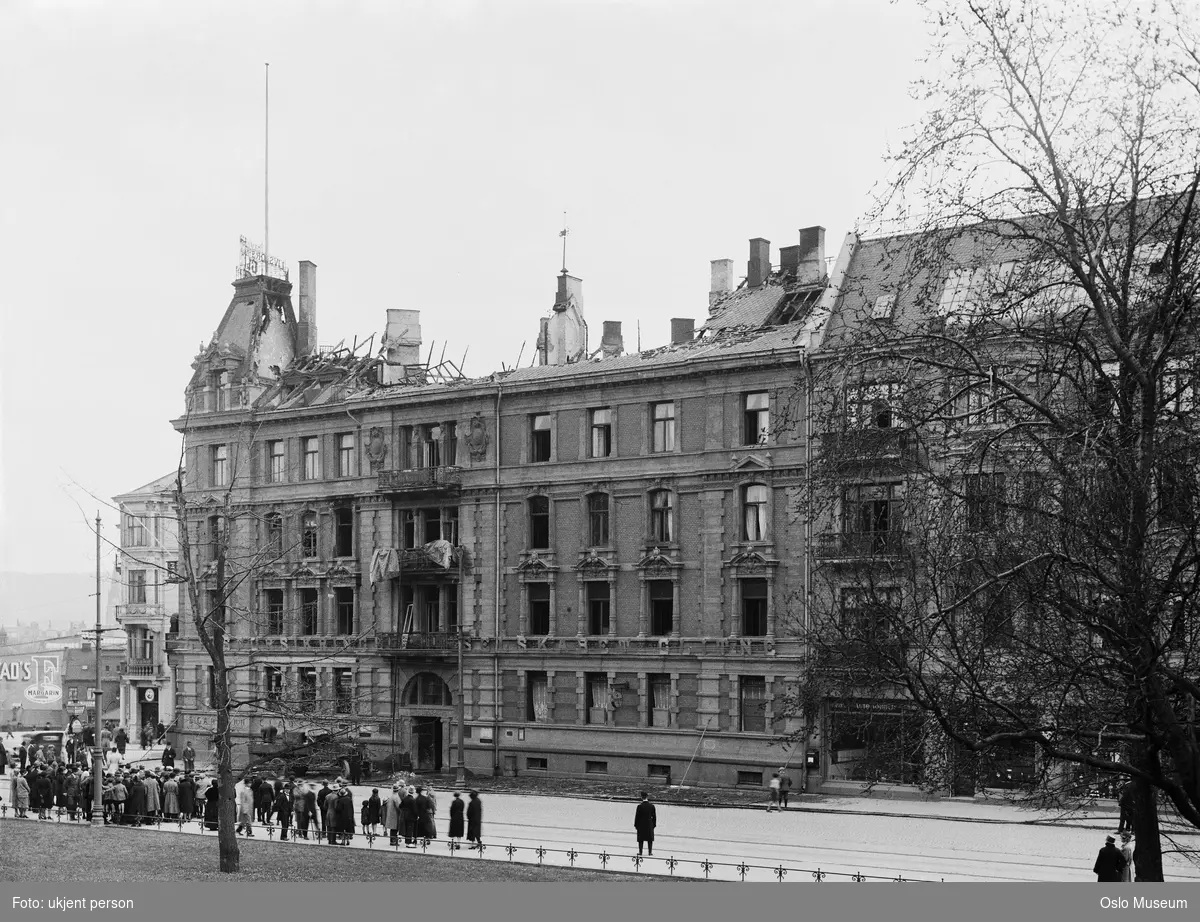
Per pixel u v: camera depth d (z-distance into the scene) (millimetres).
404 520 77438
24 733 108562
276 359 89438
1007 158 23094
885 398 23688
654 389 67688
